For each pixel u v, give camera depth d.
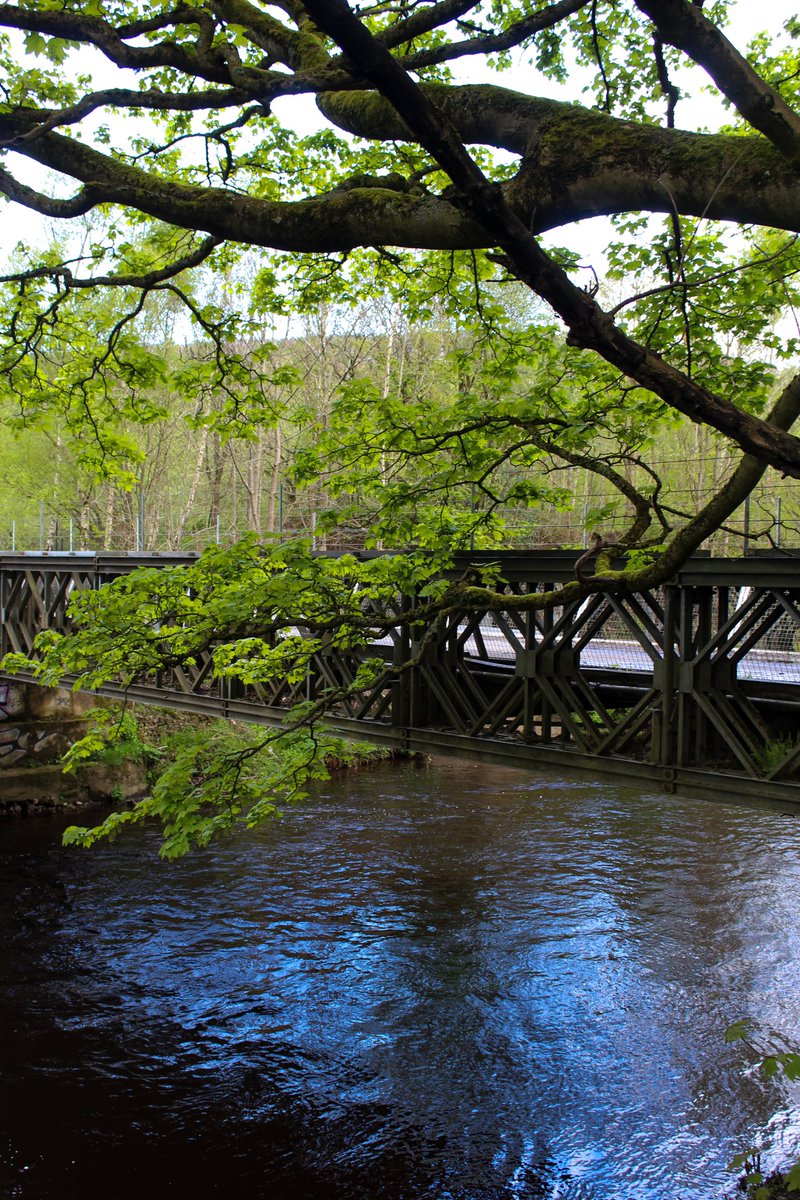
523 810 16.03
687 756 7.28
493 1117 7.52
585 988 9.51
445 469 6.93
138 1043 8.80
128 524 33.75
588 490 23.95
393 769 19.70
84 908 12.06
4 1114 7.68
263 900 12.16
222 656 7.96
